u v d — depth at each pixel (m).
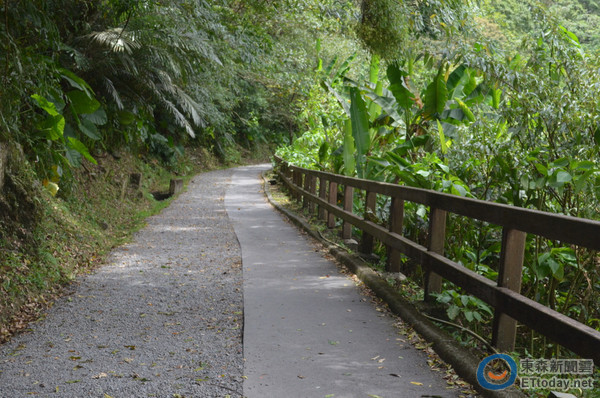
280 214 12.33
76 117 8.48
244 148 35.81
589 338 2.54
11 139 6.31
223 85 21.98
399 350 3.85
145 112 14.23
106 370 3.54
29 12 6.43
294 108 25.23
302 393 3.15
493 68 6.40
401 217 5.82
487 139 6.20
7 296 4.86
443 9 8.72
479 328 4.75
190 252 7.84
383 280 5.59
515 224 3.29
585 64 5.59
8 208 6.03
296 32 16.06
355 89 9.59
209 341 4.09
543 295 5.30
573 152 5.37
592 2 26.30
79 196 10.10
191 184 19.81
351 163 9.96
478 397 3.06
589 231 2.58
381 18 7.77
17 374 3.48
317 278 6.14
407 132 9.69
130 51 9.74
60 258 6.48
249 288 5.68
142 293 5.55
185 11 10.38
